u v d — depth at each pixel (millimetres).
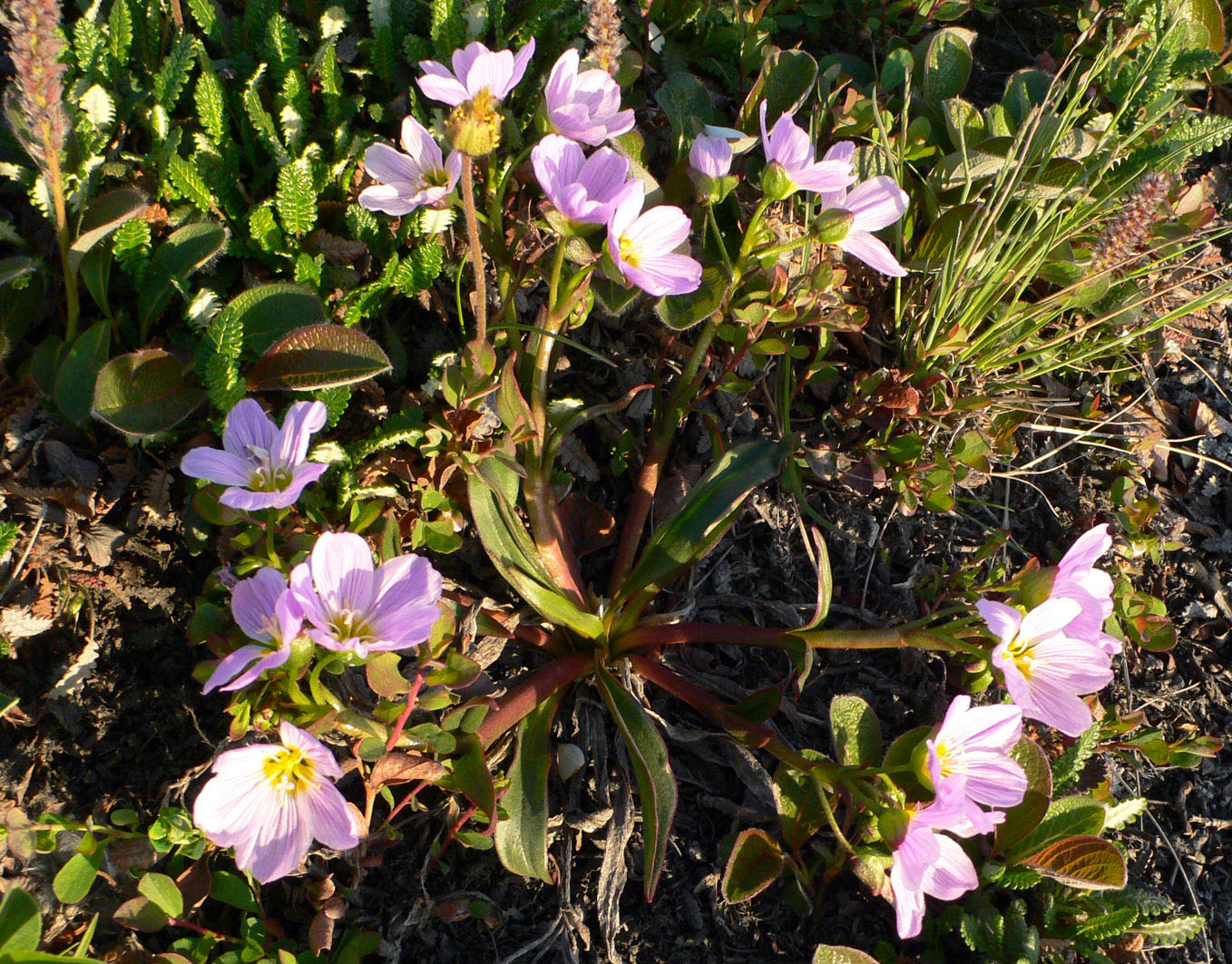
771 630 176
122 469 174
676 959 173
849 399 213
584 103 165
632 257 163
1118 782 198
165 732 169
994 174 226
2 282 164
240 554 170
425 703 153
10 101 166
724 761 185
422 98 213
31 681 165
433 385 187
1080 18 257
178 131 180
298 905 163
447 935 169
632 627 187
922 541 212
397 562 142
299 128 195
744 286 189
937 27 264
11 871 153
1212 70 263
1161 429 232
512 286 184
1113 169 238
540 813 166
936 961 173
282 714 149
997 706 149
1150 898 174
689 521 183
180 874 157
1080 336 233
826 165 167
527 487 182
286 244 190
